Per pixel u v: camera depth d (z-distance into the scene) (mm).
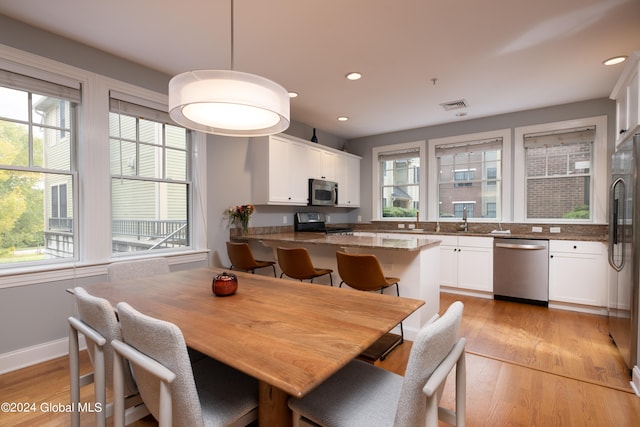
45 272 2467
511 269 4027
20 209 2455
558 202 4266
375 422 1067
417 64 2998
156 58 2912
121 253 3021
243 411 1198
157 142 3320
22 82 2365
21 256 2459
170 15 2246
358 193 5977
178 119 1814
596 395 2002
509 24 2346
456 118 4770
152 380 1035
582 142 4094
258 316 1378
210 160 3744
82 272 2670
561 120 4156
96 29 2436
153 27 2406
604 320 3371
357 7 2150
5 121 2367
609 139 3887
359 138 6031
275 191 4242
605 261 3521
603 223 3906
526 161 4457
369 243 2984
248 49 2729
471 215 4918
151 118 3186
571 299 3689
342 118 4766
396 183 5684
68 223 2680
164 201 3396
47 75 2469
